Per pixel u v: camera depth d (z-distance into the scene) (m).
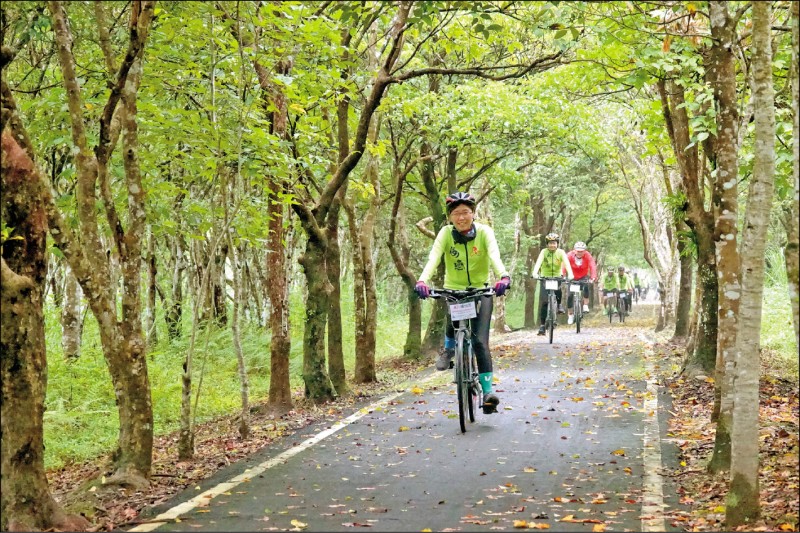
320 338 12.27
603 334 23.16
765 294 20.36
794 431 7.98
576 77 14.33
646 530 5.36
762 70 5.57
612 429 9.03
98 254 7.34
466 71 10.86
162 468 7.96
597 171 30.73
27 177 5.76
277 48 9.06
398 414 10.50
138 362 7.51
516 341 20.16
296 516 5.88
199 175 11.74
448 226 9.23
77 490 7.36
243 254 18.95
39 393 5.81
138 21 6.94
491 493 6.48
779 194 10.06
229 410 12.99
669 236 25.17
